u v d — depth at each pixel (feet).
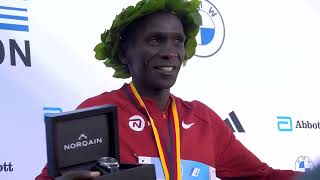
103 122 5.63
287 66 12.03
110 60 7.68
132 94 7.20
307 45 12.29
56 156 5.25
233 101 11.42
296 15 12.25
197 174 6.96
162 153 6.91
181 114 7.27
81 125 5.46
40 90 9.90
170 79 7.04
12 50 9.73
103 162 5.40
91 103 7.07
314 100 12.21
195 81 11.12
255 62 11.72
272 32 11.96
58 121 5.29
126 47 7.37
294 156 11.86
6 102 9.58
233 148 7.58
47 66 10.00
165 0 7.00
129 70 7.59
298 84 12.09
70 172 4.74
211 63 11.30
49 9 10.11
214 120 7.53
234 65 11.51
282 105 11.87
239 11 11.70
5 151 9.48
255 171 7.70
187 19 7.45
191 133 7.15
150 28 7.00
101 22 10.50
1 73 9.61
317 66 12.33
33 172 9.66
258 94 11.67
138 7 7.05
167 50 6.96
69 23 10.25
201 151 7.09
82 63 10.32
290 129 11.89
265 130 11.65
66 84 10.15
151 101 7.14
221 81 11.35
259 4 11.91
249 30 11.74
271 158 11.64
